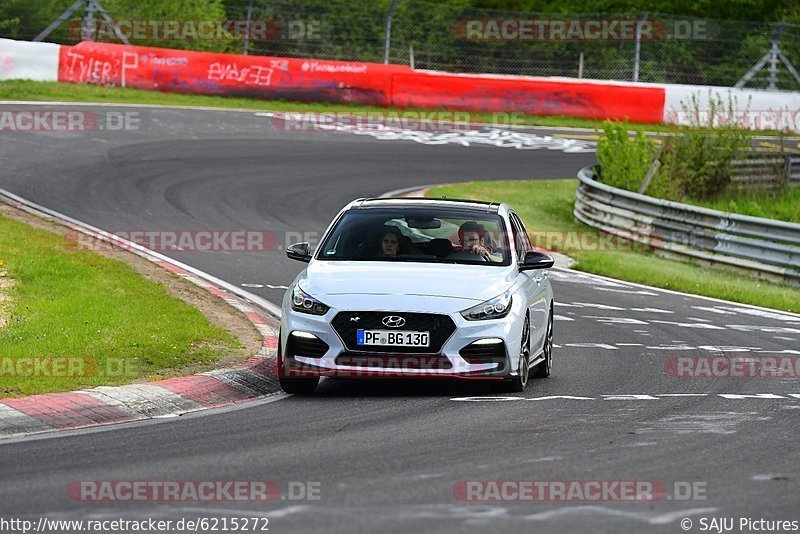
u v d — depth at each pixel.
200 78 116.69
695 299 56.34
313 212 73.31
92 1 120.00
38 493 20.06
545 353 35.62
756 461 23.47
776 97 128.38
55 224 61.03
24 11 121.69
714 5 181.12
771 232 65.62
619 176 85.44
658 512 19.23
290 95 119.25
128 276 45.91
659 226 72.56
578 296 54.66
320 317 30.81
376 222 34.91
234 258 57.44
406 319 30.62
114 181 76.50
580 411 29.25
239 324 39.53
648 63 136.38
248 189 78.69
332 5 133.12
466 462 22.84
